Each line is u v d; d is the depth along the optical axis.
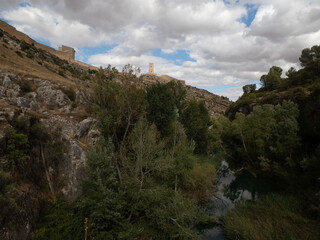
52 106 22.27
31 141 14.69
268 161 29.16
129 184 17.14
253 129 32.81
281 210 19.33
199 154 40.97
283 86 58.31
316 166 22.64
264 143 31.73
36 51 59.12
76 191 15.44
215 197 25.36
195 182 23.59
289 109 29.44
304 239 14.71
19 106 17.73
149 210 17.16
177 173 22.98
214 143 40.91
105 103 20.11
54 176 15.57
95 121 20.64
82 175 16.22
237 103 71.44
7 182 10.89
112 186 15.84
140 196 16.92
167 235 15.74
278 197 22.20
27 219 11.05
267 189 27.27
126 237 13.20
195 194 23.00
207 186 24.34
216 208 22.36
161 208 17.53
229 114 75.38
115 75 20.06
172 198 18.14
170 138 27.42
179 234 15.23
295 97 37.84
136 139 19.98
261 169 31.42
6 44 43.59
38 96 22.12
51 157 15.83
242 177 32.84
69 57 96.25
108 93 19.94
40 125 15.67
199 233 17.83
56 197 14.41
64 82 28.89
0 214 9.23
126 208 16.44
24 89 21.48
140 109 21.20
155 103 28.11
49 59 61.81
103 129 19.72
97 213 13.41
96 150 16.59
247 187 28.84
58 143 16.77
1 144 11.80
